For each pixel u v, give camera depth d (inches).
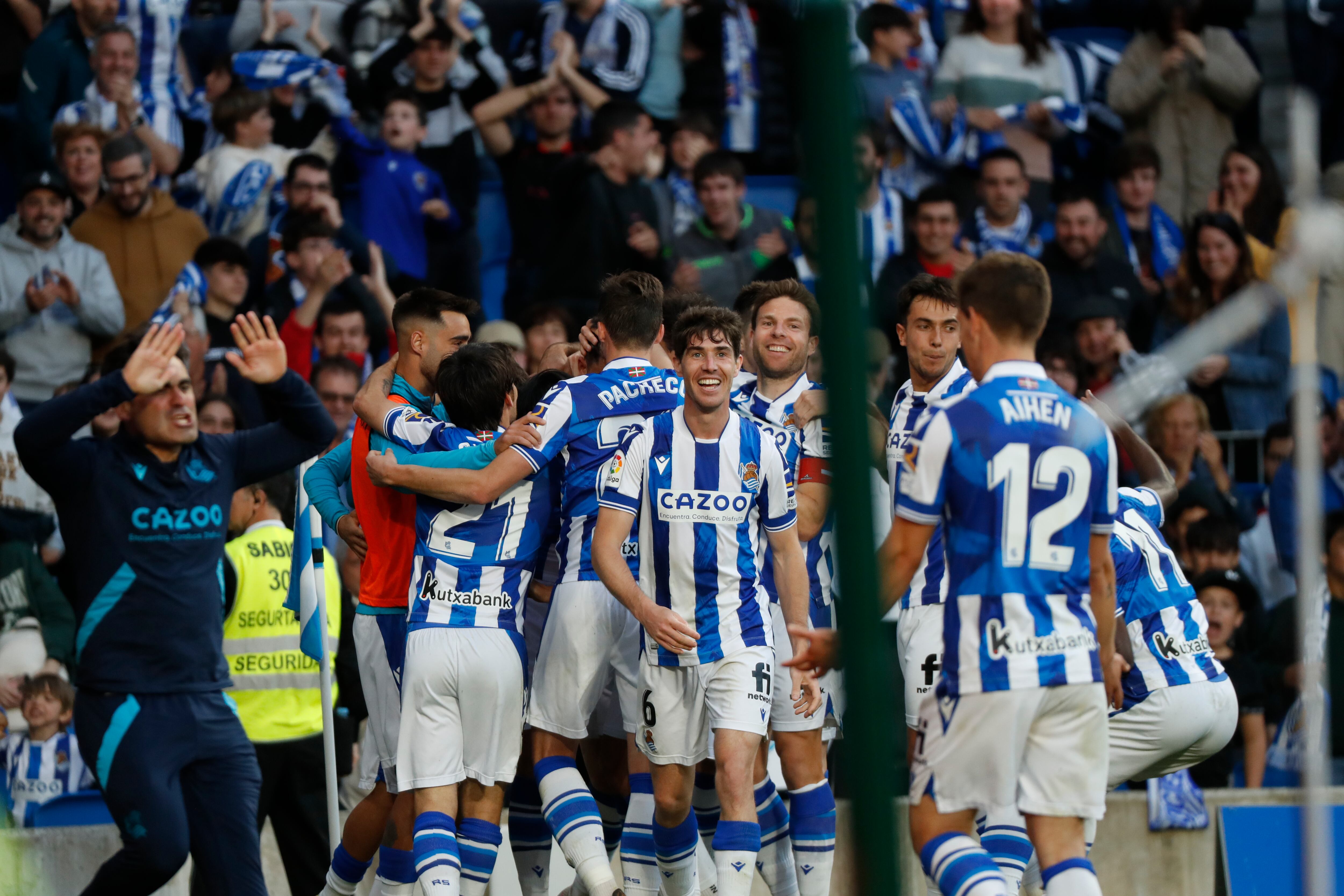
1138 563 638.5
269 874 837.2
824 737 666.2
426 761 591.2
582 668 620.4
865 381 303.0
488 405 625.3
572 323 1044.5
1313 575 350.0
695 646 575.2
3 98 1130.7
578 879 613.0
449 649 593.3
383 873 645.9
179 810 623.2
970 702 476.1
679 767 591.8
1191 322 1125.7
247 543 797.2
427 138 1137.4
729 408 596.4
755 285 730.2
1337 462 1065.5
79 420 617.6
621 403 633.6
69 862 781.9
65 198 1019.3
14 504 936.9
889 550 486.9
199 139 1137.4
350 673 815.7
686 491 582.2
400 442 622.5
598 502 621.0
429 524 607.2
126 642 629.0
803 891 638.5
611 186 1097.4
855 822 308.7
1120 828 839.1
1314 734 350.9
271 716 786.2
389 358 1063.0
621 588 578.9
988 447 478.0
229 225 1088.2
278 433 671.1
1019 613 476.4
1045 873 485.4
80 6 1092.5
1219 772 930.1
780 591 604.4
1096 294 1124.5
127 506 634.2
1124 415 1028.5
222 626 664.4
